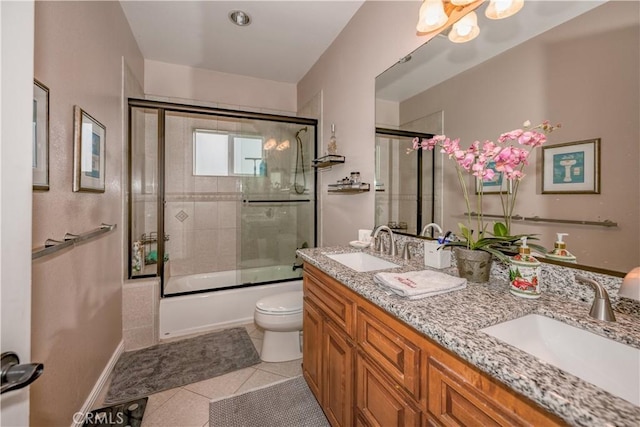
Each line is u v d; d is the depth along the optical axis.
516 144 1.08
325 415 1.47
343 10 2.14
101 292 1.71
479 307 0.85
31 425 1.01
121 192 2.14
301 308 2.00
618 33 0.81
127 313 2.17
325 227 2.76
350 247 1.95
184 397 1.64
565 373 0.53
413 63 1.59
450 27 1.34
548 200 0.98
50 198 1.11
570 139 0.92
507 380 0.54
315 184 3.01
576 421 0.44
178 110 2.58
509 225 1.11
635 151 0.78
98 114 1.64
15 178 0.50
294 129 3.19
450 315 0.79
